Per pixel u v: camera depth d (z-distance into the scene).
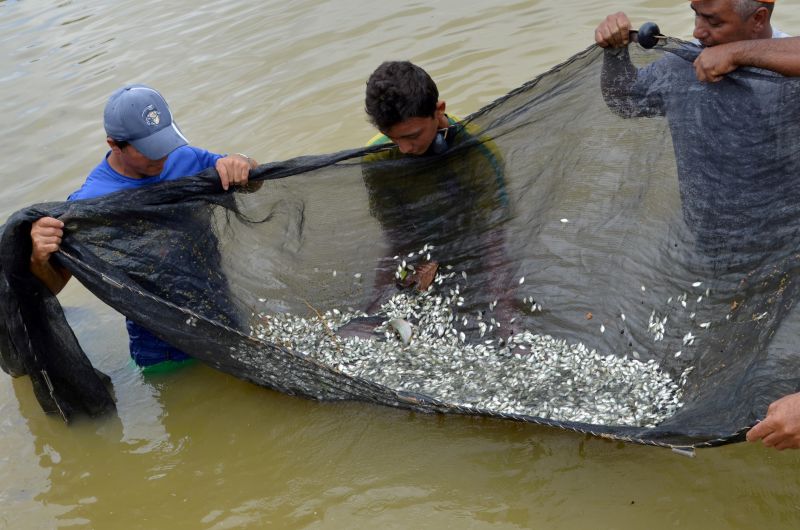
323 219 4.49
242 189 4.30
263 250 4.49
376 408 4.27
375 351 4.45
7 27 10.33
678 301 4.03
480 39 7.71
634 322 4.18
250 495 3.93
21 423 4.59
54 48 9.41
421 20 8.30
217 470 4.11
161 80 8.11
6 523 3.96
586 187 4.32
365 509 3.74
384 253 4.60
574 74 4.18
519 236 4.47
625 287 4.24
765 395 3.20
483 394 4.08
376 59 7.79
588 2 7.88
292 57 8.13
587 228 4.34
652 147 4.12
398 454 4.00
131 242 4.14
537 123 4.27
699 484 3.56
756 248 3.70
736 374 3.47
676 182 4.07
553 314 4.39
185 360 4.78
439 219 4.50
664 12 7.34
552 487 3.68
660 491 3.56
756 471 3.56
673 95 3.96
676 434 3.21
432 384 4.20
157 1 10.28
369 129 6.81
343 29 8.47
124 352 5.02
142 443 4.34
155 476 4.13
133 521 3.88
